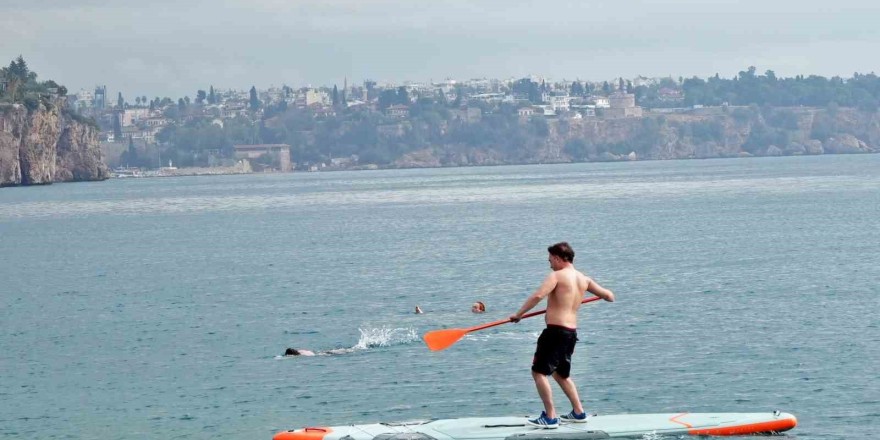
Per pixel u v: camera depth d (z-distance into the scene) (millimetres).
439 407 55219
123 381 63719
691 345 68812
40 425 54125
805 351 65812
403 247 156500
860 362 62156
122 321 88438
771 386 57344
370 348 71375
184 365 68000
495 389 58469
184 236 197875
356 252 150000
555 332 43438
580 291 43719
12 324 88625
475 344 70750
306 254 149375
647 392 56906
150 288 112500
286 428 52250
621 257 131625
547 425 44500
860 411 51844
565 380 44688
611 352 67250
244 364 67625
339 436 44344
